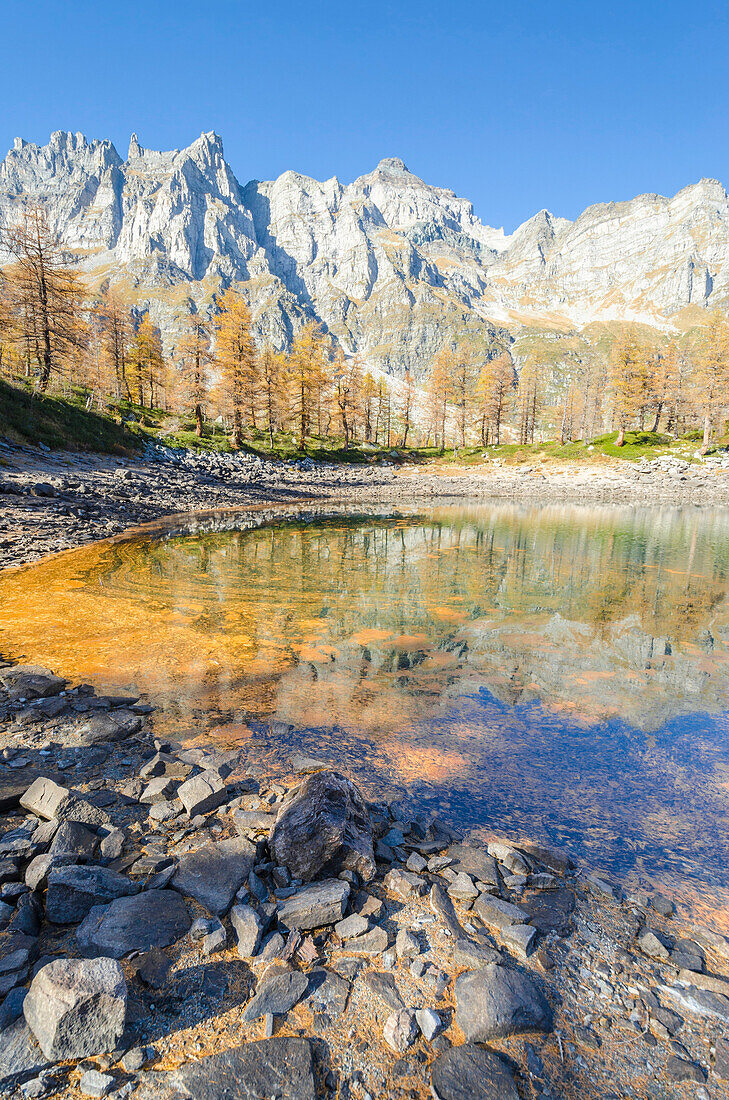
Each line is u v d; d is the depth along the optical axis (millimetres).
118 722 5887
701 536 22578
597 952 3107
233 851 3750
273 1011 2590
